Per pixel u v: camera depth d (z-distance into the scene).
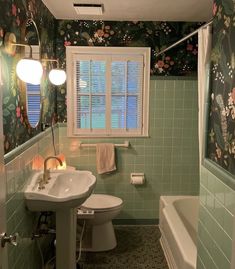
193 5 2.67
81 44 3.28
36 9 2.40
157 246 3.05
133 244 3.08
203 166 1.86
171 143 3.47
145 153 3.47
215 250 1.64
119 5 2.68
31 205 1.98
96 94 3.37
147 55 3.31
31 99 2.24
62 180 2.42
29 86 2.17
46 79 2.81
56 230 2.21
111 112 3.41
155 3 2.61
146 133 3.43
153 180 3.51
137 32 3.29
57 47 3.26
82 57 3.29
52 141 3.02
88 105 3.38
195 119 3.43
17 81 1.88
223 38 1.57
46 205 1.97
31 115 2.24
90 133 3.41
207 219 1.77
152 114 3.41
